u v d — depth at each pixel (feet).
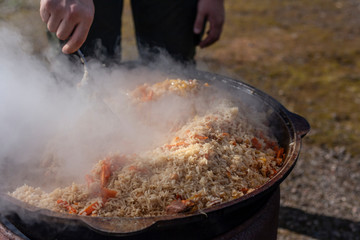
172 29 8.13
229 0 22.63
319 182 10.25
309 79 14.76
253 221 4.50
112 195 4.53
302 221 9.02
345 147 11.41
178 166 4.71
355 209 9.41
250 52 16.70
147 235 3.84
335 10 21.67
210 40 8.59
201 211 3.68
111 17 7.60
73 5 4.86
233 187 4.63
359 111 12.96
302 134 4.99
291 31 18.98
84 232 3.86
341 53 16.81
